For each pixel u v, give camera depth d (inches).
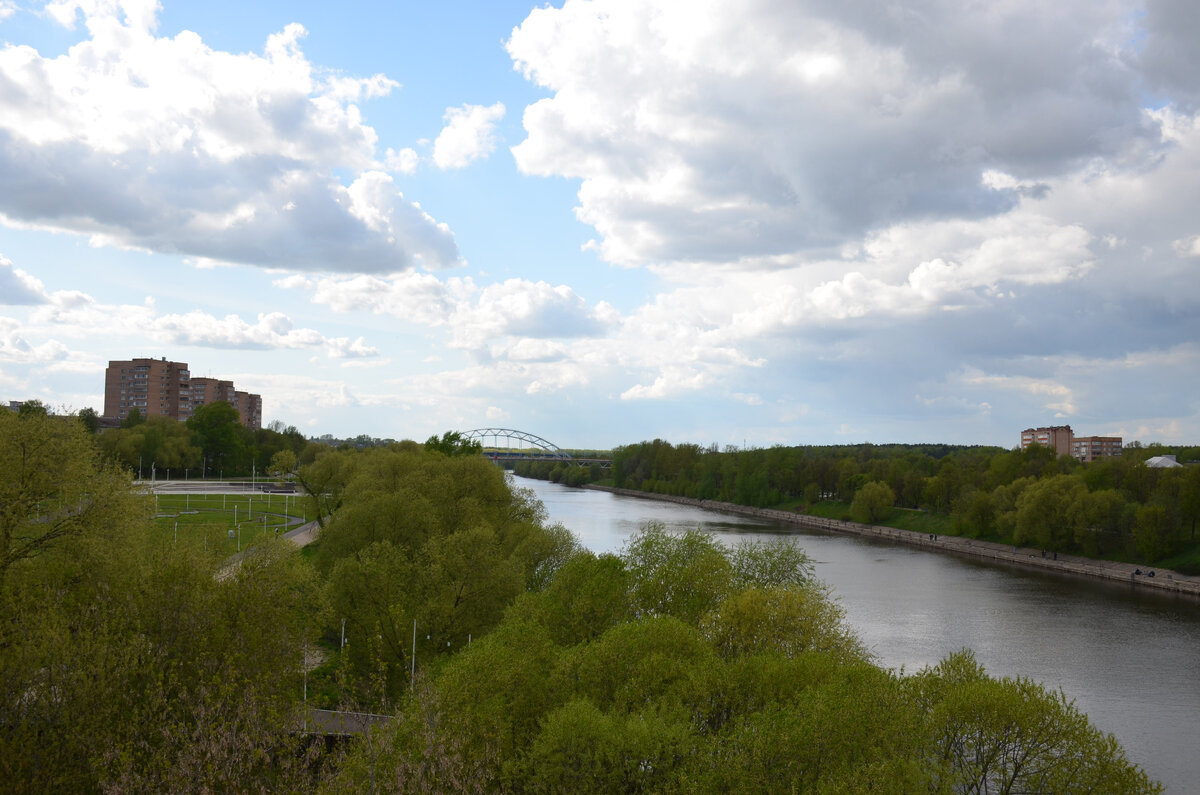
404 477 3004.4
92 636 1061.1
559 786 1008.9
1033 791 1227.2
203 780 781.9
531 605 1676.9
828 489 7313.0
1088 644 2632.9
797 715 1044.5
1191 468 4256.9
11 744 896.9
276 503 5255.9
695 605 1827.0
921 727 1134.4
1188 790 1604.3
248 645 1171.9
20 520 1235.9
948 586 3668.8
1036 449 5851.4
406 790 815.7
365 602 1800.0
